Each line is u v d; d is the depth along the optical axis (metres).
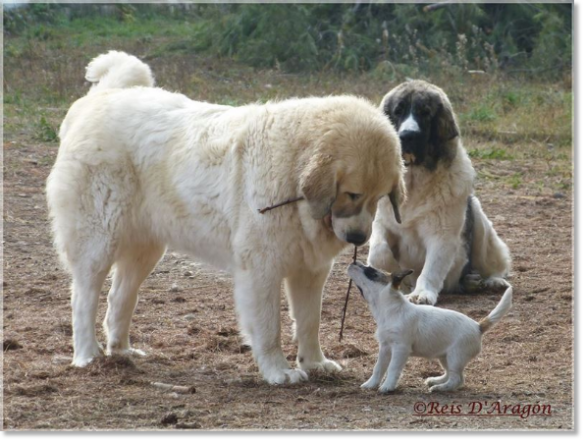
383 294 7.29
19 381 7.50
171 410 6.79
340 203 7.12
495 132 21.84
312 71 28.94
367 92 24.95
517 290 11.24
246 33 31.78
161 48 31.97
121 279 8.38
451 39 30.75
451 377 7.29
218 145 7.66
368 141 7.07
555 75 29.00
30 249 12.62
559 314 10.02
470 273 11.38
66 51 30.52
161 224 8.01
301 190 7.09
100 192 7.95
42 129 19.58
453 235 10.55
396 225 10.70
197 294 10.84
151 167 7.95
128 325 8.44
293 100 7.75
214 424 6.44
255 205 7.36
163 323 9.64
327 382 7.60
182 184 7.77
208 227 7.73
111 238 7.99
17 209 14.52
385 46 29.36
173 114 8.10
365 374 7.89
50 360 8.24
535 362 8.29
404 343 7.22
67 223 8.02
